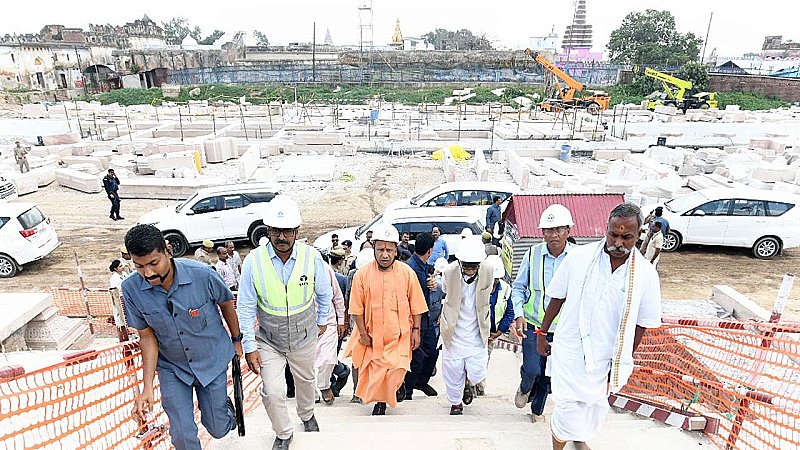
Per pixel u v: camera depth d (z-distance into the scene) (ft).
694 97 140.46
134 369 10.80
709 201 40.29
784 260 39.96
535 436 12.04
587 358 9.57
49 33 188.65
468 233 28.22
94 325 28.04
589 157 79.30
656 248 31.71
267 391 11.53
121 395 10.41
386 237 14.02
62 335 25.25
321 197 56.65
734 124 106.73
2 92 158.40
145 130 91.91
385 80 208.23
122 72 194.49
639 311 9.34
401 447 11.55
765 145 78.28
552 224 13.55
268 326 11.87
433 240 16.49
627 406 14.29
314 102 153.48
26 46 170.40
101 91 184.14
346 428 13.64
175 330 9.82
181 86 183.62
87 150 74.28
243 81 205.57
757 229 39.58
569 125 98.89
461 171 68.28
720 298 30.86
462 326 15.34
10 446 8.81
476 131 93.09
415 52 208.54
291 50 218.59
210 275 10.12
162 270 9.11
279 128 95.30
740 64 259.39
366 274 14.71
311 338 12.34
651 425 13.06
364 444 11.74
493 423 13.71
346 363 20.76
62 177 60.49
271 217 11.00
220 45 232.32
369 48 222.69
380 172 67.77
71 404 9.43
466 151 78.02
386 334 14.76
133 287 9.45
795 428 10.70
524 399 15.30
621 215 8.65
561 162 71.41
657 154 69.41
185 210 41.39
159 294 9.51
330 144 79.20
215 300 10.36
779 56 299.99
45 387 9.11
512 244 30.25
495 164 73.67
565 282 9.91
